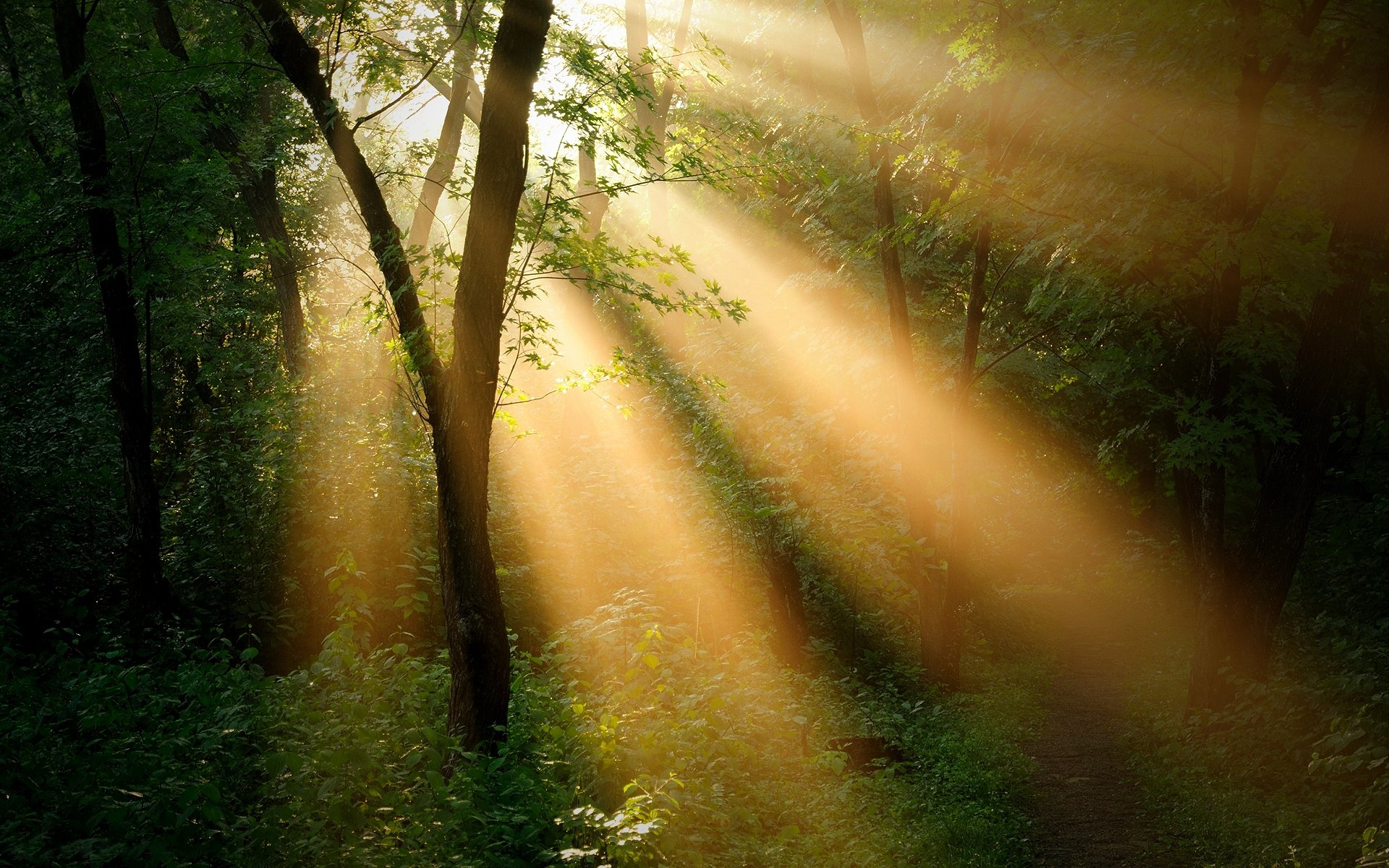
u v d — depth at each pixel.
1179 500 24.03
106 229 11.36
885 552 16.92
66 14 11.21
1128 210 10.95
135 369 11.27
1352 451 17.86
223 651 10.13
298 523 12.55
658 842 6.66
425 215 17.78
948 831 8.55
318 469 13.09
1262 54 9.72
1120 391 13.77
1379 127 10.20
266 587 12.20
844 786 9.45
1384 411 18.53
